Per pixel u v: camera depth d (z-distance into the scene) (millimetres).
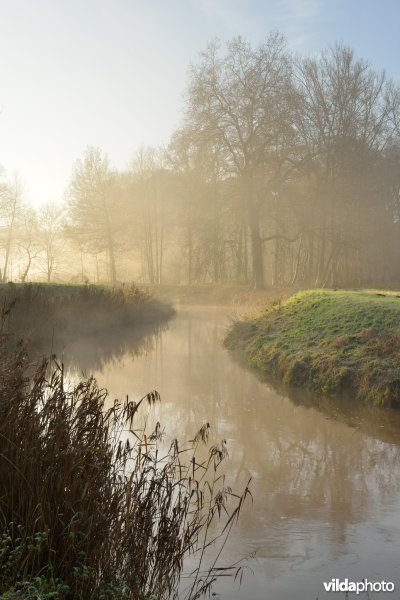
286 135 39594
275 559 5281
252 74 39844
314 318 17391
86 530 4355
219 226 43000
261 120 39750
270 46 40281
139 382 13219
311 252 48625
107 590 4000
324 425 9891
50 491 4406
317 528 5934
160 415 10180
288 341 16062
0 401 5043
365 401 11422
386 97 48156
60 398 5371
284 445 8734
